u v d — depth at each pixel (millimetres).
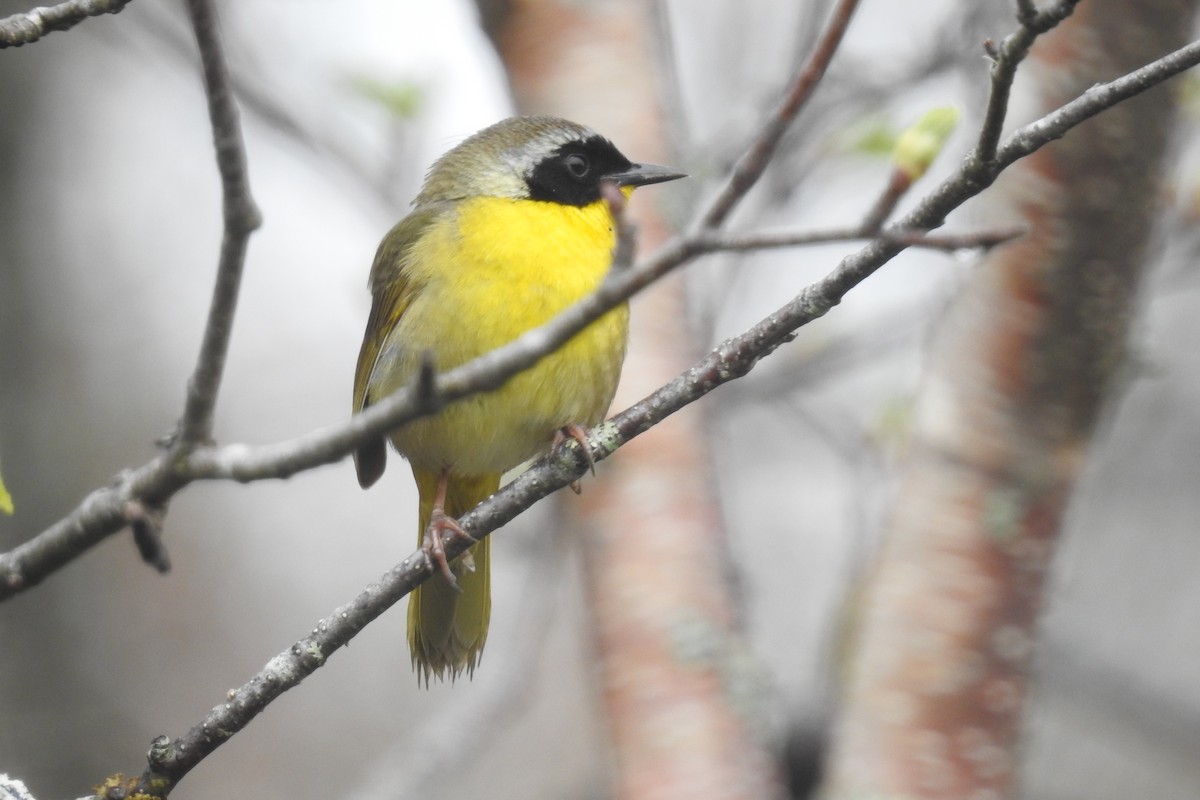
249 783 17688
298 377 19078
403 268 8664
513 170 8688
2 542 15781
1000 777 9305
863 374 15625
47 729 15188
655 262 4578
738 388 12227
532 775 16688
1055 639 13500
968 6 10953
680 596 9688
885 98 11531
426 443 8367
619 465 10070
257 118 11711
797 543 17359
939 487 9516
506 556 11633
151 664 17391
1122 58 8820
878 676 9484
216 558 18531
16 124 17078
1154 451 15961
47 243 17297
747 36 15312
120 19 12812
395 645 19031
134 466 16859
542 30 10977
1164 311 16328
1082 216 8922
